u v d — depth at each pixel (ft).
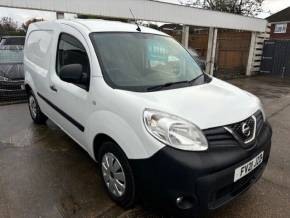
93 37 10.02
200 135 7.05
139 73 9.71
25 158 12.09
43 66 13.46
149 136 7.11
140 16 29.04
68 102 10.77
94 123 9.00
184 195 6.90
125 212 8.63
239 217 8.64
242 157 7.46
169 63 10.97
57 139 14.23
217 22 36.96
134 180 7.86
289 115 20.81
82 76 9.68
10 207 8.76
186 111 7.50
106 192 9.58
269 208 9.13
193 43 52.42
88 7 25.18
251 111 8.47
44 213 8.52
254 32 43.91
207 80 10.86
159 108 7.43
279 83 37.50
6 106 20.24
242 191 8.07
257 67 47.29
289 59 44.42
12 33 46.29
